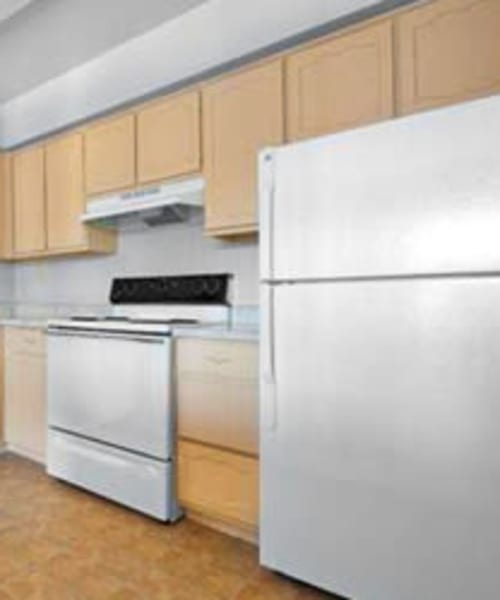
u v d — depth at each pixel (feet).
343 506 6.08
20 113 13.24
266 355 6.70
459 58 6.64
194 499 8.21
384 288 5.74
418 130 5.51
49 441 10.53
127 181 10.56
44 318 12.36
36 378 11.44
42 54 11.05
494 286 5.06
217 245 10.43
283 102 8.23
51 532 8.07
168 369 8.38
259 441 7.23
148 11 9.52
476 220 5.14
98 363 9.46
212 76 9.66
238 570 6.97
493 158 5.04
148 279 11.43
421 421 5.49
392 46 7.18
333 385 6.14
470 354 5.19
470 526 5.19
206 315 10.34
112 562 7.16
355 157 5.96
